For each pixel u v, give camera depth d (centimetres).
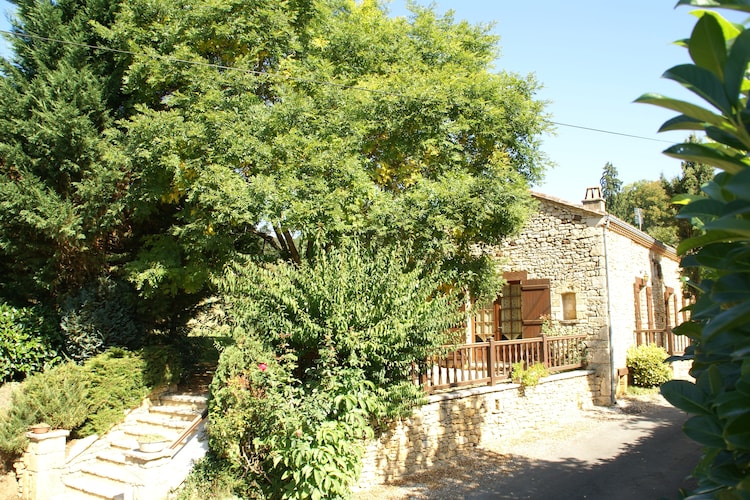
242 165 947
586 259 1490
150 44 1042
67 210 1007
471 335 1686
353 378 791
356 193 941
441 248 983
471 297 1178
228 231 973
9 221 1015
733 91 145
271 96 1108
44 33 1084
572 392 1366
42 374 944
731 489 184
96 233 1076
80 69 1088
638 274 1708
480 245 1189
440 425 1009
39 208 981
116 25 1036
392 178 1113
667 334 1827
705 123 169
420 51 1159
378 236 956
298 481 745
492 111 1026
